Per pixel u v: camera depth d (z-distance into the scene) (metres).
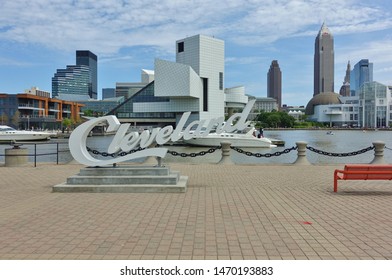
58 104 135.88
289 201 9.78
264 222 7.64
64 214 8.41
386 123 192.50
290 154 43.75
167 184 11.38
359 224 7.49
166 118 144.25
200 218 7.98
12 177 14.79
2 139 68.06
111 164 12.16
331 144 69.50
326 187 12.06
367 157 39.44
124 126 12.20
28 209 8.92
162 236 6.69
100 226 7.38
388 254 5.74
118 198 10.27
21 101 113.25
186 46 142.38
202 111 138.88
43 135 72.19
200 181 13.49
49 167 18.42
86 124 12.18
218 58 143.88
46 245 6.24
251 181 13.48
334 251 5.89
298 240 6.45
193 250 5.94
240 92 165.88
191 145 52.78
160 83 131.12
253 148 52.56
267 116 188.25
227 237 6.62
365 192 11.12
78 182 11.55
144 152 12.14
